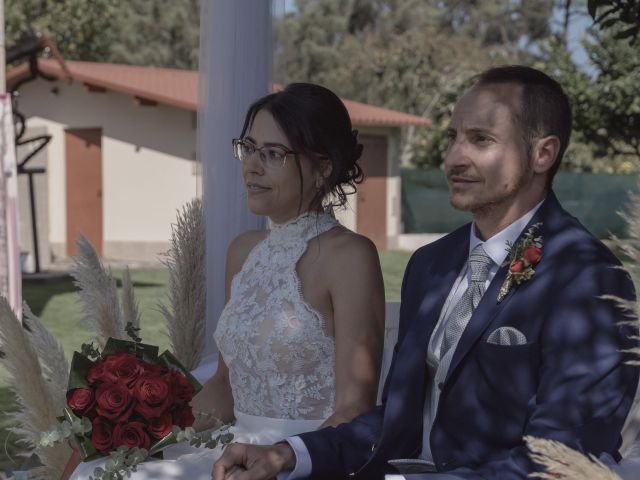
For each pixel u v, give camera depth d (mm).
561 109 2076
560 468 1241
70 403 2336
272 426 2543
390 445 2201
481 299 2068
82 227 16641
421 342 2199
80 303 3146
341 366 2465
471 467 2039
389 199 18438
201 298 3367
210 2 3475
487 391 2027
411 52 29625
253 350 2541
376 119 17469
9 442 4414
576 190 18047
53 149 16672
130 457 2252
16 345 2910
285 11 3557
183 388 2406
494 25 33062
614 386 1902
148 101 15977
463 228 2301
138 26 32344
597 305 1928
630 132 15820
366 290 2502
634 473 1933
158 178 16078
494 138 2051
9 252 7031
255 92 3463
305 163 2592
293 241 2594
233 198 3434
